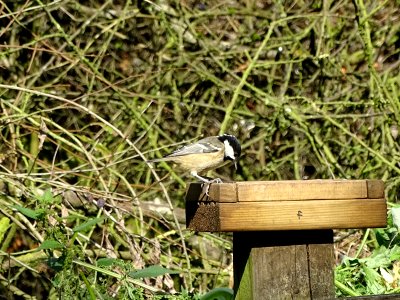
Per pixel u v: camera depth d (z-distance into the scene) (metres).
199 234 10.70
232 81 13.41
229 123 13.13
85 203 9.91
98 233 10.73
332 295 4.65
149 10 12.95
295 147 12.98
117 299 6.42
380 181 4.70
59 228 6.38
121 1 13.34
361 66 13.70
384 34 13.80
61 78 12.37
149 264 9.50
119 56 13.26
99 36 13.14
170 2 13.13
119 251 10.39
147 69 13.13
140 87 13.08
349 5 13.74
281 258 4.61
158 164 12.38
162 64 13.10
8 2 12.44
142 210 10.19
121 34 13.19
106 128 11.52
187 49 13.48
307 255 4.64
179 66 12.90
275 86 13.74
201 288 10.13
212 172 13.07
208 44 13.02
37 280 11.24
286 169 13.35
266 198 4.52
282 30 13.94
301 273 4.62
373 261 7.32
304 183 4.58
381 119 13.04
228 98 13.34
